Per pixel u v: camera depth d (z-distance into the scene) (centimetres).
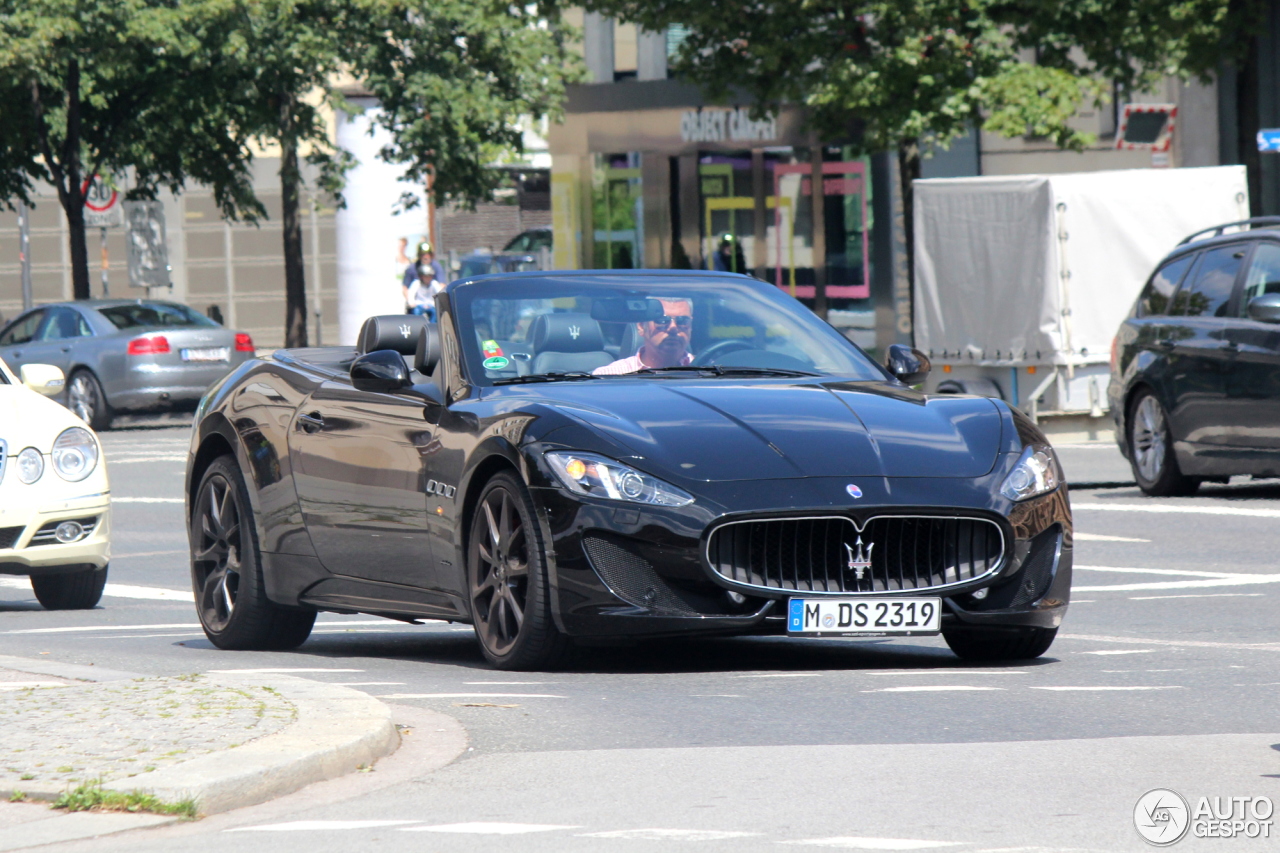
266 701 2116
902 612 2342
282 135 11006
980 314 7056
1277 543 4116
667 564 2311
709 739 2000
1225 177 6950
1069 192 6825
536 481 2394
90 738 1934
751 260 11612
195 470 3130
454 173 11131
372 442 2730
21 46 10231
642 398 2502
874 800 1684
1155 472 5084
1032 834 1541
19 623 3497
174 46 10481
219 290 16900
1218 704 2162
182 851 1573
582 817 1658
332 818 1686
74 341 9125
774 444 2386
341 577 2806
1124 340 5216
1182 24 8012
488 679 2441
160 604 3822
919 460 2395
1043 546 2434
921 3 7956
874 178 10838
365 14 10825
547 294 2777
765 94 8662
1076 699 2214
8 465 3666
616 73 12481
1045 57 8331
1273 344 4672
